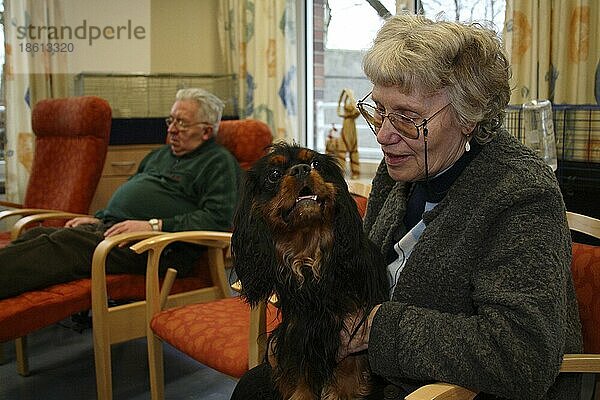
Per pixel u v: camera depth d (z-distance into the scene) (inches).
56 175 131.4
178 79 167.9
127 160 153.5
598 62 103.1
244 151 120.4
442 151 49.6
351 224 51.0
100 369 88.6
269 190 51.1
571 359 47.8
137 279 98.9
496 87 48.6
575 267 56.9
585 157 100.6
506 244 44.6
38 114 135.3
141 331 92.3
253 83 161.9
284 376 52.8
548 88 107.0
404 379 50.1
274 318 74.9
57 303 89.1
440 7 136.6
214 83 171.9
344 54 162.1
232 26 170.7
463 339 42.8
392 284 55.4
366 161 154.5
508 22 108.0
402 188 57.6
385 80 48.3
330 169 53.1
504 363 41.4
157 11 178.4
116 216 112.0
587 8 102.0
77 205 124.9
